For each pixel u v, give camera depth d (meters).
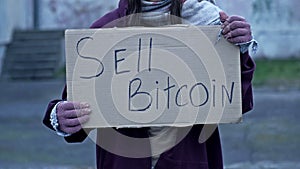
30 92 19.22
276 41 23.53
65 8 24.95
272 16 23.53
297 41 23.47
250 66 3.82
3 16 22.91
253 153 11.20
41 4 25.02
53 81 21.53
